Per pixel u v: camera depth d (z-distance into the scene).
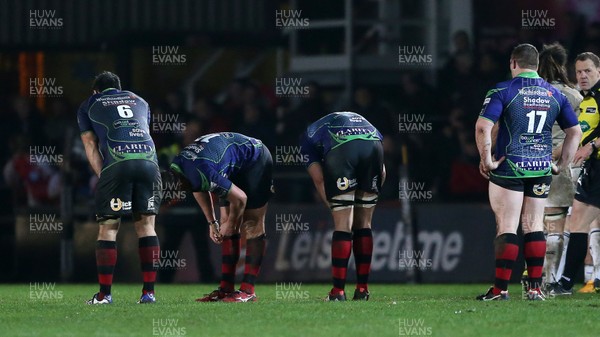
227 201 34.56
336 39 63.00
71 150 59.00
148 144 33.09
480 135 32.06
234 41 63.34
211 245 52.62
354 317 28.72
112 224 33.38
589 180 37.19
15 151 60.25
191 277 52.53
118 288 46.81
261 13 63.34
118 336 25.84
